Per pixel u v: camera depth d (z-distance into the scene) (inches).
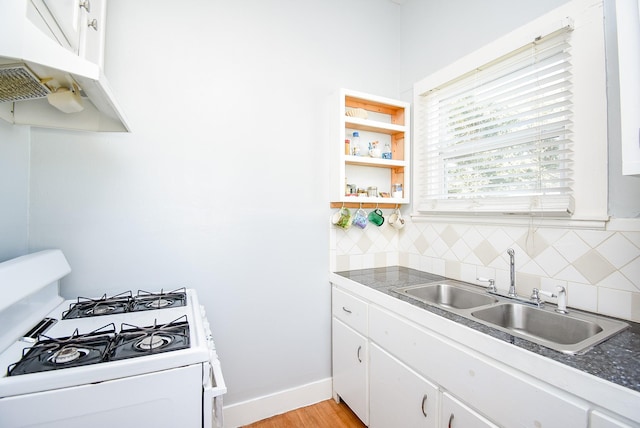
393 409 57.0
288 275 75.6
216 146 67.2
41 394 28.6
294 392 76.1
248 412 70.8
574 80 51.0
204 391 34.2
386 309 59.9
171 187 63.1
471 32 69.6
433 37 80.2
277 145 73.9
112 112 43.6
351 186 80.6
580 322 46.1
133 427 31.8
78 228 55.9
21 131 49.6
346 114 79.0
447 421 45.3
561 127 53.1
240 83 69.7
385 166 87.1
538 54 56.7
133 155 59.9
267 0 73.0
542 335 51.2
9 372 29.3
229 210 68.7
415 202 84.2
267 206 72.9
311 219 78.4
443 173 77.7
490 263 64.7
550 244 54.3
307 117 77.7
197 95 65.3
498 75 64.1
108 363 31.4
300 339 77.4
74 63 28.5
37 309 44.6
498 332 40.9
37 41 26.0
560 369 32.1
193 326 42.3
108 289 58.3
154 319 45.3
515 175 60.0
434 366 47.7
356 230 84.4
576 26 50.6
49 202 53.8
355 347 69.3
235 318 69.8
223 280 68.4
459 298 66.6
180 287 64.3
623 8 33.1
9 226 46.2
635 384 28.5
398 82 91.8
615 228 46.3
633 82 32.6
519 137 58.9
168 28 62.6
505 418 37.1
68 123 48.6
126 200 59.4
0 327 35.5
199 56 65.5
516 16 60.2
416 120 83.8
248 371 71.4
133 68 59.7
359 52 85.5
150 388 32.3
